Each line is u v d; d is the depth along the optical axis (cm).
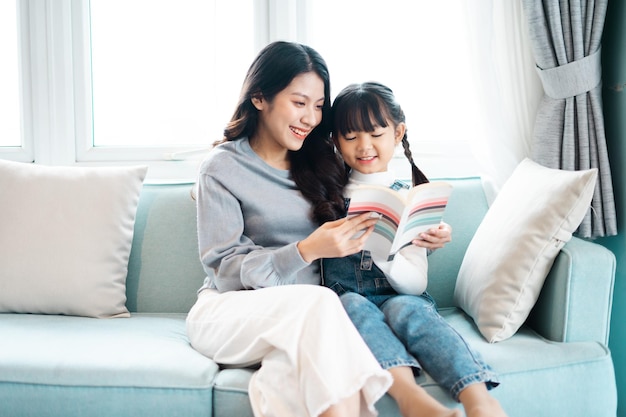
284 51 169
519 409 145
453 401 139
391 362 138
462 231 198
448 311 189
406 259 168
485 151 208
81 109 229
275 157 180
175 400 139
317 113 172
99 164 228
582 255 157
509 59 206
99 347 152
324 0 225
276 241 172
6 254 184
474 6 203
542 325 165
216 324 150
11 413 143
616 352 198
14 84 233
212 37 227
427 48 226
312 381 126
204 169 171
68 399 141
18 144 234
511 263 161
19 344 153
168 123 232
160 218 201
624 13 193
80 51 227
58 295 182
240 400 137
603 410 150
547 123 198
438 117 228
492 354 149
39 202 188
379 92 173
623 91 194
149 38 229
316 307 134
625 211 193
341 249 148
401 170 223
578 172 161
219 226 166
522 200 170
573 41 193
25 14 225
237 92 227
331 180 178
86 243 185
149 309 196
